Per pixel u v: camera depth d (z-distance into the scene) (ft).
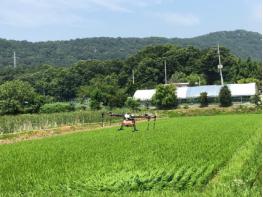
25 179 51.75
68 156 73.31
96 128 170.09
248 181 45.47
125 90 418.92
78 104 357.00
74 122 206.69
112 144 91.15
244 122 162.71
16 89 275.80
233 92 335.67
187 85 419.33
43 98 307.78
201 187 45.44
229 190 40.32
